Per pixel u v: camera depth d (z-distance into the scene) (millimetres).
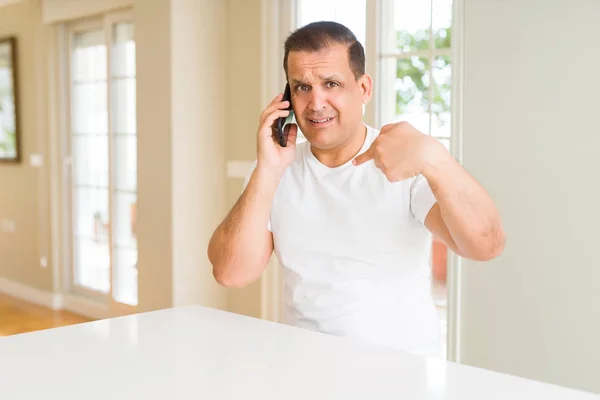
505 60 2715
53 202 5039
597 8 2475
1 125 5492
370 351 1111
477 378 970
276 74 3752
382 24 3285
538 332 2703
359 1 3361
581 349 2598
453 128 2887
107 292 4773
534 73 2645
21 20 5176
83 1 4523
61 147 5000
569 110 2568
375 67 3289
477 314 2871
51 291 5105
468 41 2818
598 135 2504
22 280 5410
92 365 1048
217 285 4137
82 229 4965
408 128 1206
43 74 4996
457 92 2865
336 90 1316
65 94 4977
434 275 3703
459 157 2881
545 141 2637
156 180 4008
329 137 1334
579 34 2523
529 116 2670
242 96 3961
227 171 4105
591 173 2529
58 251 5070
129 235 4465
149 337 1207
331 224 1420
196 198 4012
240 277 1457
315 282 1427
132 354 1104
